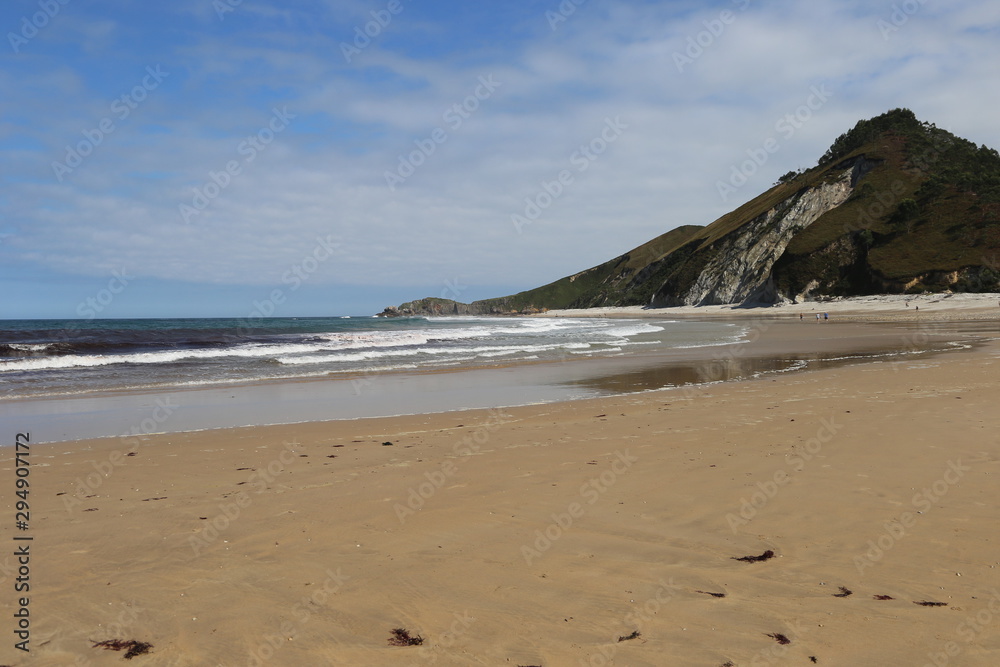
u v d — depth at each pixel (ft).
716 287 342.03
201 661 9.80
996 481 18.37
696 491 18.42
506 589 12.19
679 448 24.11
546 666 9.50
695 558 13.57
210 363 69.82
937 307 201.05
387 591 12.17
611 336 123.85
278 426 32.17
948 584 12.00
